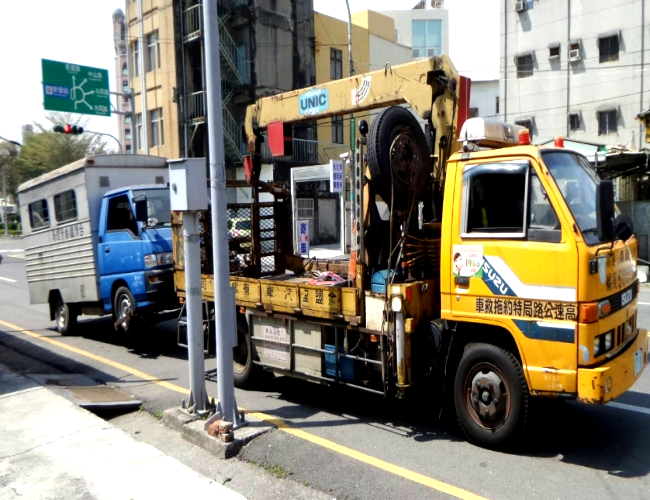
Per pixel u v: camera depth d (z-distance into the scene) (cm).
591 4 2542
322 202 2986
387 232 547
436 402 599
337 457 461
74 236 980
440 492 400
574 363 409
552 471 430
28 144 4178
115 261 897
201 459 470
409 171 529
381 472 434
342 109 646
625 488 402
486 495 395
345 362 546
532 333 427
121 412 620
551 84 2689
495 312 449
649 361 711
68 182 980
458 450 474
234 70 2672
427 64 571
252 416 545
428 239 534
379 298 506
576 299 406
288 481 425
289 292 585
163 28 2652
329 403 608
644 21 2403
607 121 2539
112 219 917
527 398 443
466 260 466
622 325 454
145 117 2800
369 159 508
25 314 1313
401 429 525
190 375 541
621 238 475
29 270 1133
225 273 501
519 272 434
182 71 2633
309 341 577
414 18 4556
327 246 2864
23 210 1141
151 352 898
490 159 460
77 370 798
